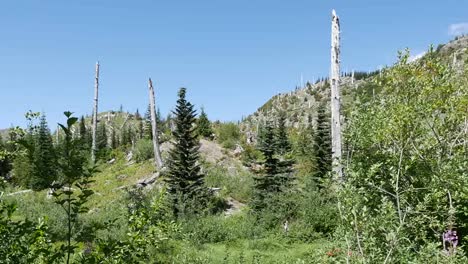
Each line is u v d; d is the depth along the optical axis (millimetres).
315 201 20297
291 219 21422
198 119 46781
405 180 9258
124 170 37438
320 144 33219
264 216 22047
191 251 14312
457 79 10602
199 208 24406
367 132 10750
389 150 10258
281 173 26594
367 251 5621
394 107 10062
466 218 8984
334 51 16453
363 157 10562
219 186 31281
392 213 5613
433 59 10539
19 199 25234
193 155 27969
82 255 4086
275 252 16594
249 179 33000
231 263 14562
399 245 5645
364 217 5516
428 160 9539
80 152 3605
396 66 10508
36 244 4051
